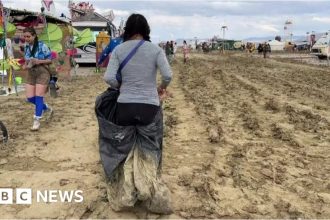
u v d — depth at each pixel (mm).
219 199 5578
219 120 10211
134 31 5203
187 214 5133
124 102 5055
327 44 48719
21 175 6309
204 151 7645
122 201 4887
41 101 8844
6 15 15562
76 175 6332
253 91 15867
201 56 55688
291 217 5152
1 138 8133
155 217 5055
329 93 15750
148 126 5129
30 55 8656
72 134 8648
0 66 14438
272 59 46844
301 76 23891
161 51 5176
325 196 5781
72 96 14352
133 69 5070
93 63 31688
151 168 5031
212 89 16422
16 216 5082
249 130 9273
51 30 18750
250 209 5324
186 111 11375
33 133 8672
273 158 7309
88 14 33594
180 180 6133
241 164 6957
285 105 12375
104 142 5227
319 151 7801
